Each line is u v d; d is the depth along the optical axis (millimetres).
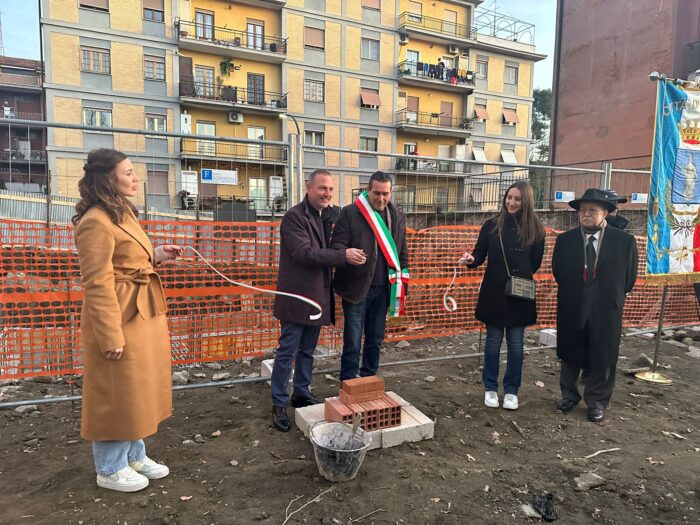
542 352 5512
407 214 11703
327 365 4816
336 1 26938
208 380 4434
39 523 2289
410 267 5387
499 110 32562
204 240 4453
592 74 22766
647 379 4574
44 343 4031
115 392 2344
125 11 22203
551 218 10523
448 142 31312
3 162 6000
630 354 5496
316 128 27031
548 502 2561
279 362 3396
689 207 4496
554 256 3898
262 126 26031
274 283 4754
